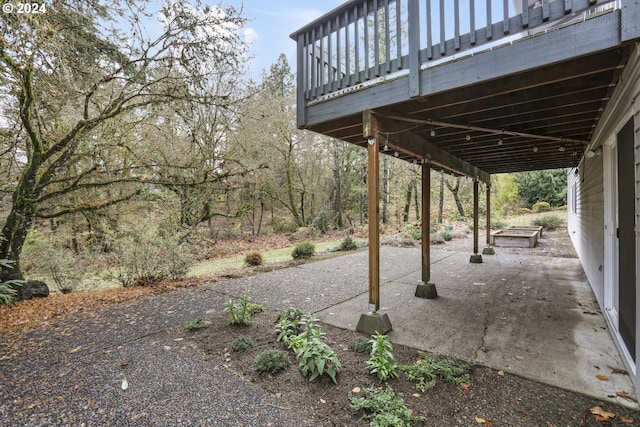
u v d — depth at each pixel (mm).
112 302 4590
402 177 17125
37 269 5961
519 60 2336
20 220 5102
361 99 3285
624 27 1949
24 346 3035
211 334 3291
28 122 4898
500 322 3561
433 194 18969
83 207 5660
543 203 19250
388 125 3605
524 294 4676
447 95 3012
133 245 5754
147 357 2770
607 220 3553
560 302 4254
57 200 6043
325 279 5922
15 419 1935
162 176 5922
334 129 3973
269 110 12516
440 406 2047
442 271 6426
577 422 1886
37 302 4656
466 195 18609
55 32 3729
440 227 14898
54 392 2234
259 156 14094
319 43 3705
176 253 6129
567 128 4191
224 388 2268
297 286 5406
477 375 2434
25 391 2250
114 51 5188
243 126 10742
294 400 2117
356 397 2139
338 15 3459
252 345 2949
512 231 11633
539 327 3395
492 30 2441
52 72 4254
